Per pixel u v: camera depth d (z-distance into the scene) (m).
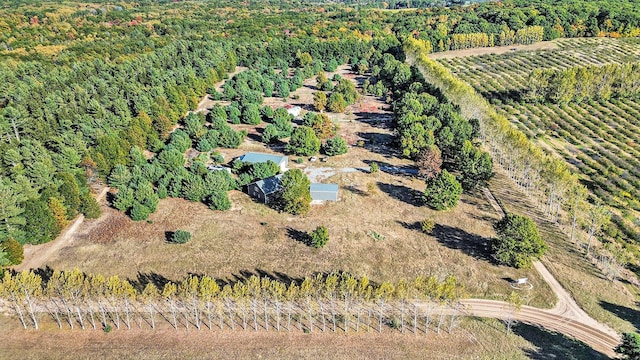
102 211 103.81
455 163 123.44
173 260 87.19
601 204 107.62
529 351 68.00
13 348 68.62
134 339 70.00
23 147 108.44
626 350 61.75
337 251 90.00
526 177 117.19
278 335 70.88
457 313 75.06
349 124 159.00
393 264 86.62
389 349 68.56
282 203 103.62
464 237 94.88
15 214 86.88
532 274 83.81
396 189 114.12
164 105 151.12
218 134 138.25
